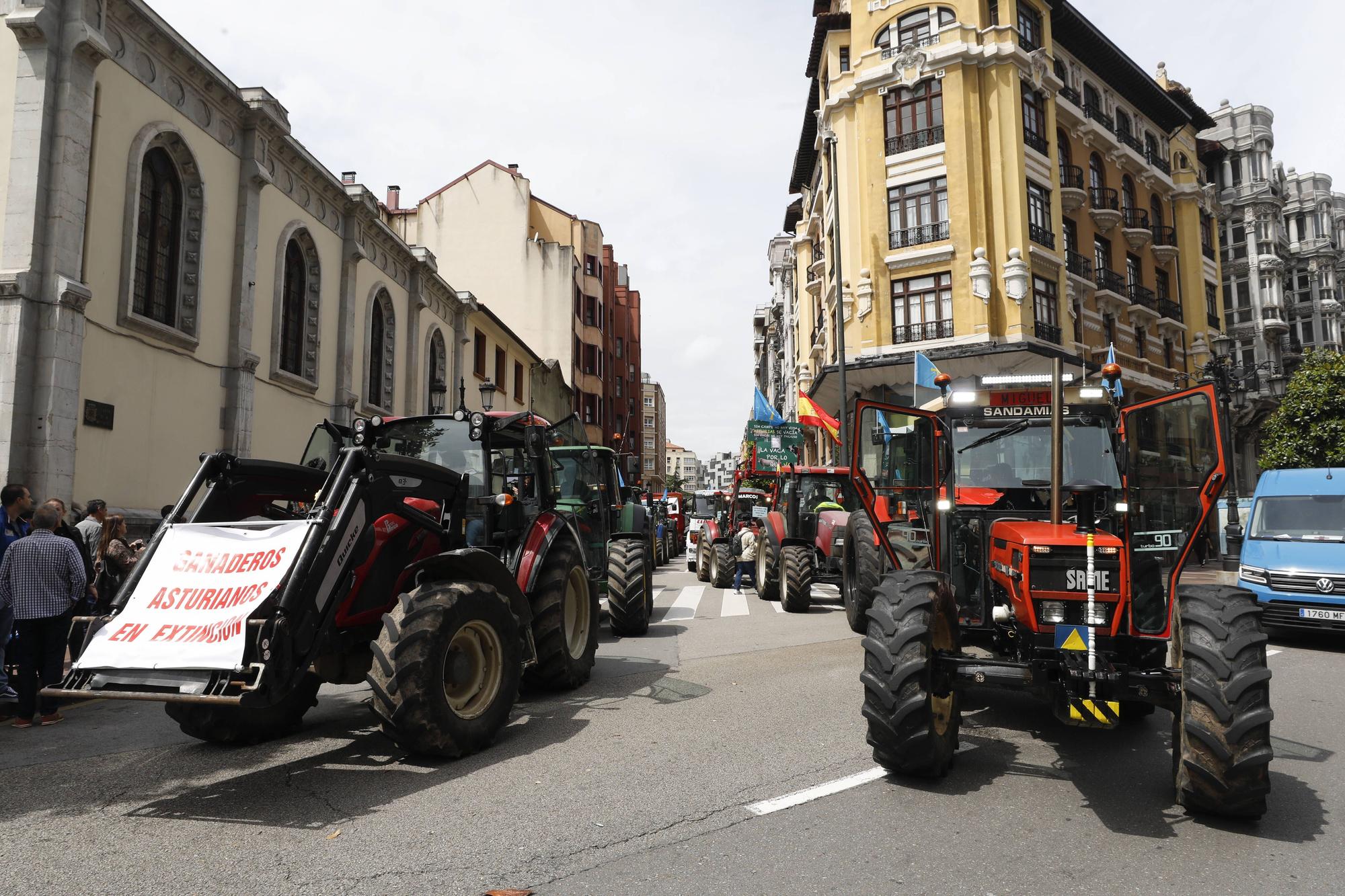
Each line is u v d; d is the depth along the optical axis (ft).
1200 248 113.29
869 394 84.33
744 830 11.71
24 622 18.52
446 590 15.28
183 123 36.50
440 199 122.31
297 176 47.03
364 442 15.94
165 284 36.58
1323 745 16.89
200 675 12.57
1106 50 93.91
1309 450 72.43
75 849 11.04
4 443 27.14
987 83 78.74
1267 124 141.79
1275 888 10.00
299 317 48.96
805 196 118.83
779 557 40.65
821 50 93.35
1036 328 77.82
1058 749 16.15
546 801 12.93
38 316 28.53
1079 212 90.38
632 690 21.36
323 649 15.42
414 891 9.71
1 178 28.73
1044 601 13.92
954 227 76.54
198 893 9.67
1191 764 12.08
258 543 13.85
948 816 12.35
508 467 21.90
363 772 14.53
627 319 186.80
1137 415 16.84
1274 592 31.63
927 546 19.20
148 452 34.12
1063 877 10.26
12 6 29.40
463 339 77.56
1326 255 156.56
